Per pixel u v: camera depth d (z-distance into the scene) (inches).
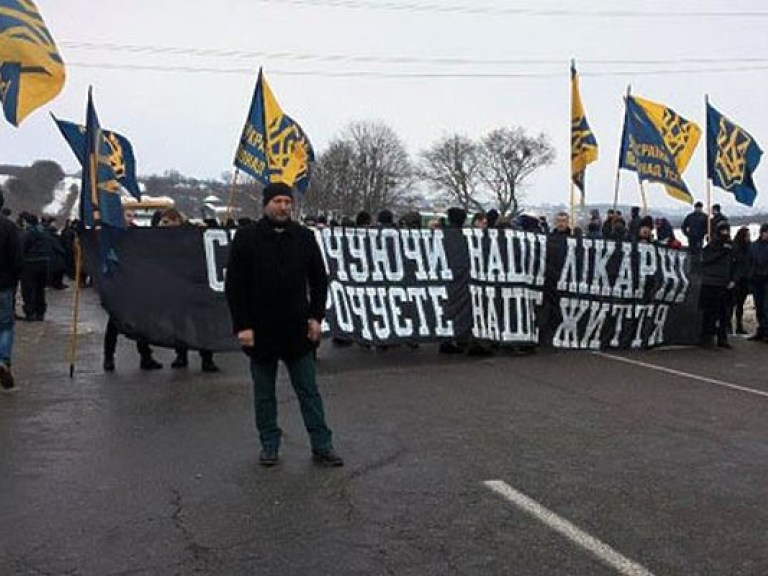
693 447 258.5
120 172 536.4
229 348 377.1
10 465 233.0
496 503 204.8
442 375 375.9
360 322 409.4
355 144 3358.8
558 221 471.5
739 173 556.4
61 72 315.9
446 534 184.1
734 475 230.4
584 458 245.1
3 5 309.0
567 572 164.6
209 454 246.2
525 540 181.0
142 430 272.7
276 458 236.4
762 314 509.0
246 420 287.0
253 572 163.5
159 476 224.5
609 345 459.8
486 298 432.8
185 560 169.2
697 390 348.2
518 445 258.2
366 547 176.4
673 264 471.2
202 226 386.3
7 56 308.8
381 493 211.8
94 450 249.0
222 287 378.0
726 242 480.4
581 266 452.1
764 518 196.7
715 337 500.7
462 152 3567.9
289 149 487.8
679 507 203.6
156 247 370.6
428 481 221.9
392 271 418.9
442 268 427.2
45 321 589.3
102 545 176.9
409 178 3486.7
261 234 233.1
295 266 233.5
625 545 178.7
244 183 2989.7
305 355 237.1
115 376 365.1
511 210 3508.9
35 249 588.7
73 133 358.6
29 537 181.0
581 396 332.5
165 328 370.0
